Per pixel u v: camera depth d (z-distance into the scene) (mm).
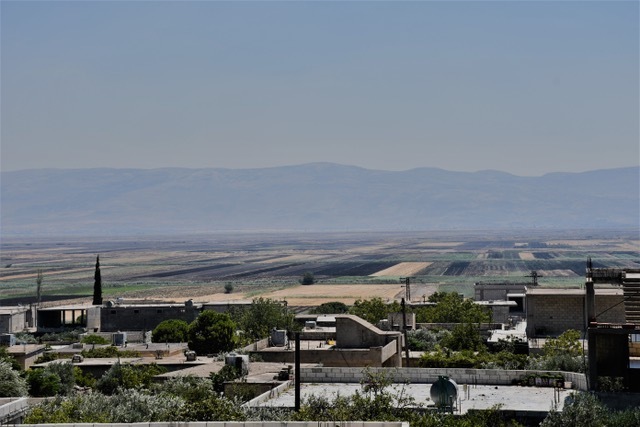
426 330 175125
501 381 96812
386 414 77375
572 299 157750
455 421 75562
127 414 78125
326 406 81250
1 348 149250
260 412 78375
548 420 77000
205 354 165000
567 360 109875
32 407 81062
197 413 77312
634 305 92750
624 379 88125
